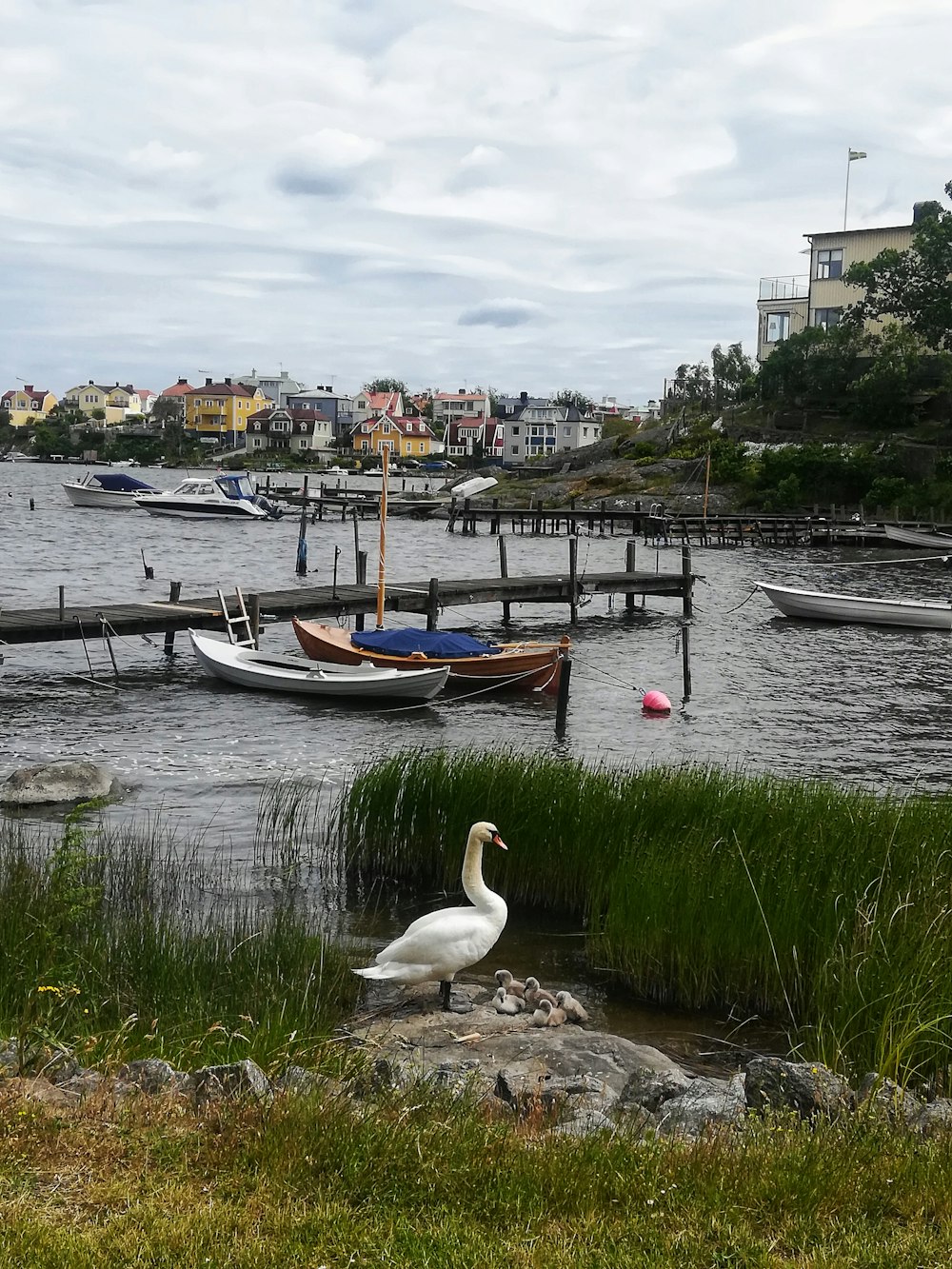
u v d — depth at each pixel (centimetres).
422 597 3409
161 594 4288
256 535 7138
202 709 2502
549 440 14862
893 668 3219
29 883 1134
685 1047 984
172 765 1986
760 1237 520
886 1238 520
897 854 1159
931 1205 548
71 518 7906
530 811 1352
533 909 1337
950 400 7956
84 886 1070
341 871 1429
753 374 9519
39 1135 596
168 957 988
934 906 1007
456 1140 599
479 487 8856
